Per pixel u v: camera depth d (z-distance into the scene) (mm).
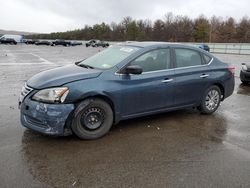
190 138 4926
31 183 3383
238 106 7234
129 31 105750
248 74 10344
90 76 4668
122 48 5570
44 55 28156
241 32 89938
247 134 5211
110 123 4879
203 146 4605
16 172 3611
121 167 3828
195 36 95938
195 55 6051
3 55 26297
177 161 4055
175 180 3549
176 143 4688
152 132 5145
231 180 3582
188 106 5938
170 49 5629
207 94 6215
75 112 4488
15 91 8391
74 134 4703
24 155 4070
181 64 5742
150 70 5270
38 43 67250
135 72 4824
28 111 4449
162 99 5438
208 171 3793
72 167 3781
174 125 5562
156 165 3916
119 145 4527
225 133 5227
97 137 4734
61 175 3578
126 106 5000
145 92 5148
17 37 75562
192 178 3605
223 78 6391
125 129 5238
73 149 4312
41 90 4398
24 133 4859
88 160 3988
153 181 3510
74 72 4824
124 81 4895
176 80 5555
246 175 3713
